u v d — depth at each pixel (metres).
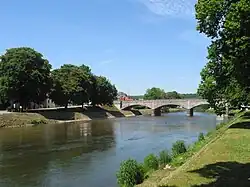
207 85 47.81
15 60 97.94
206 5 18.11
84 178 30.50
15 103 113.06
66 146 51.03
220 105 52.62
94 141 57.00
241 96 45.53
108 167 35.03
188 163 24.27
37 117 99.69
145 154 42.75
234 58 17.64
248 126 48.91
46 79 106.88
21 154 44.06
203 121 106.44
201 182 18.66
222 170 21.25
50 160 39.62
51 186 28.19
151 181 22.92
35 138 61.84
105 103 147.38
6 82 97.00
